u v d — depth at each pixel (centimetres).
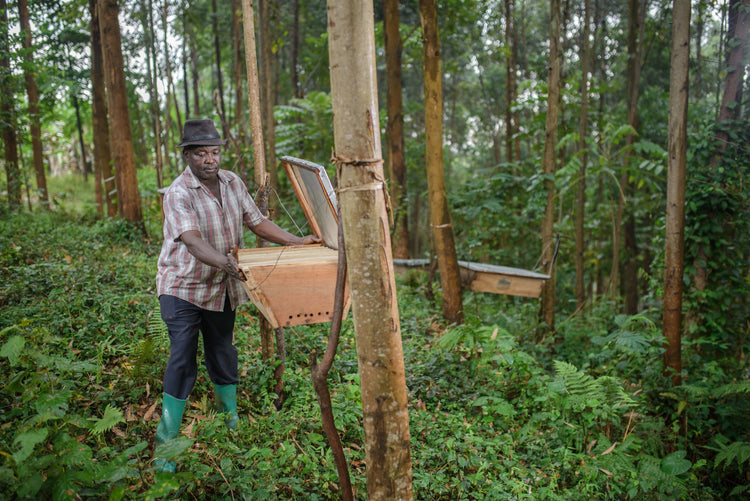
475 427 368
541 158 1059
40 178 1370
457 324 671
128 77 1374
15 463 214
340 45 170
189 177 294
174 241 283
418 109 1883
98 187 1346
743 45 668
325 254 298
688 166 693
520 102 1113
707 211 675
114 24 919
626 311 1195
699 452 458
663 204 1077
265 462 274
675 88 511
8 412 308
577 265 999
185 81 1542
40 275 530
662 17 1081
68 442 222
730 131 669
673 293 524
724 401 521
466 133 2350
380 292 183
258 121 387
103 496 231
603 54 1366
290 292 271
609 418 394
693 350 668
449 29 1268
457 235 1152
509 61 1416
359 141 175
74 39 1384
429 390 412
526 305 779
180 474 219
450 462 320
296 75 1566
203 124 290
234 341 437
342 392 372
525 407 407
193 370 296
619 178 1223
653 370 528
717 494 408
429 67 648
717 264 676
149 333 403
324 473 285
